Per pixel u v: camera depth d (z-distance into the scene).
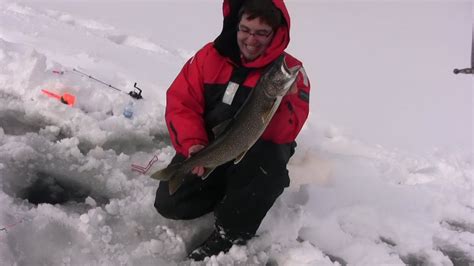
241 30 1.98
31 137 2.94
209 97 2.22
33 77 3.27
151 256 2.30
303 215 2.71
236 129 1.82
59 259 2.19
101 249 2.29
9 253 2.11
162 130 3.34
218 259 2.29
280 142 2.18
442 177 3.27
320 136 3.55
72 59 3.87
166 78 3.93
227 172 2.26
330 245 2.62
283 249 2.46
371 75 4.77
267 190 2.13
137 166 2.91
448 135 3.72
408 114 4.02
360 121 3.82
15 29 4.20
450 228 2.92
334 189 3.02
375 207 2.90
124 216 2.50
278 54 2.06
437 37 6.08
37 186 2.63
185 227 2.50
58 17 5.21
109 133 3.12
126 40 4.97
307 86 2.19
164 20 5.93
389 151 3.44
